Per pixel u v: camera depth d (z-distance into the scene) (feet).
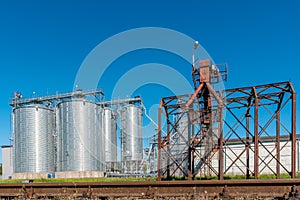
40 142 143.95
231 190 41.37
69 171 126.72
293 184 39.52
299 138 100.63
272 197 39.65
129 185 44.68
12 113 155.12
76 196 45.44
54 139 148.15
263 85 64.28
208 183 41.96
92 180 81.46
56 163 141.18
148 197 42.42
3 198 49.57
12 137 151.74
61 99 154.10
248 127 71.87
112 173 131.85
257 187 40.75
